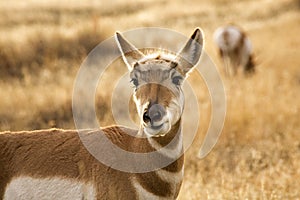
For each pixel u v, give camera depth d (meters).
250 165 39.59
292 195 32.31
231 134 45.25
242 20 123.50
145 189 22.72
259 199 31.66
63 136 24.22
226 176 35.84
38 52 75.88
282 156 40.88
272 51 88.38
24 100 55.91
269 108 50.25
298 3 132.62
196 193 33.00
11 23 105.00
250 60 80.50
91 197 22.80
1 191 23.59
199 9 131.88
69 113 53.81
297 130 46.31
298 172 35.47
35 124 51.78
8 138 24.34
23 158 23.75
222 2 144.00
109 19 110.69
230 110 49.38
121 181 22.75
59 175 23.19
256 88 58.28
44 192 23.17
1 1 140.00
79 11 127.69
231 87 60.44
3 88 62.06
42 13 116.88
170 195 23.11
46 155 23.62
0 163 23.72
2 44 75.88
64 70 69.06
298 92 60.16
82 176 23.03
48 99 55.66
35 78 66.44
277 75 70.75
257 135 45.16
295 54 84.88
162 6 137.38
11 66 71.56
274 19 121.56
